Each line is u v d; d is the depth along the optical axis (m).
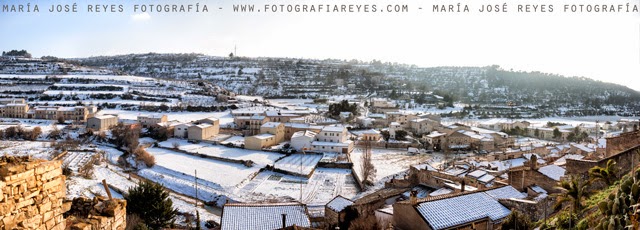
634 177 25.83
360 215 54.31
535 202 40.69
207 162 129.88
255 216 45.38
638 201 23.89
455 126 169.38
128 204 52.75
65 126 170.88
